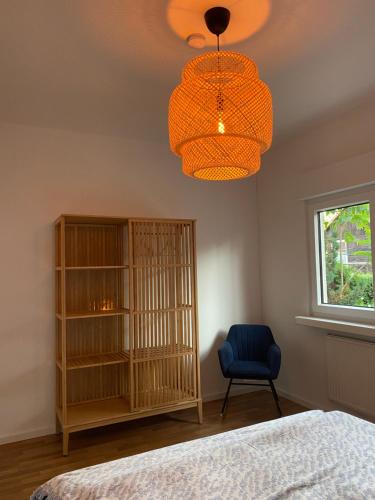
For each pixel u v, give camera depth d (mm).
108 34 1835
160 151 3516
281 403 3479
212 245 3725
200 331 3609
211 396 3621
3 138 2924
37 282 2975
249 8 1659
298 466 1370
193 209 3646
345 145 2939
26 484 2252
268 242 3850
